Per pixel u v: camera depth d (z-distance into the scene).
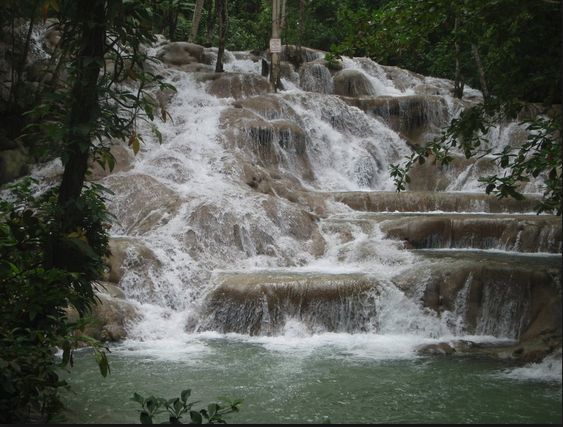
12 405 4.53
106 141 13.97
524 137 17.34
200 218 11.59
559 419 5.49
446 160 8.82
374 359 7.79
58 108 5.26
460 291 9.29
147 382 6.73
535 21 9.20
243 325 9.37
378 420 5.45
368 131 18.36
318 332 9.21
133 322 9.15
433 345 8.23
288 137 16.16
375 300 9.40
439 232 11.93
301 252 11.71
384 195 14.08
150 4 5.48
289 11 24.20
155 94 16.91
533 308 8.78
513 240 11.47
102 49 5.13
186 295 10.02
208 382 6.77
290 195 13.78
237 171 13.81
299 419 5.55
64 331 4.81
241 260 11.29
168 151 14.22
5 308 4.64
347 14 8.77
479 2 7.50
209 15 25.02
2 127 14.54
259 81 18.61
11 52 16.00
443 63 10.22
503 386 6.53
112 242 10.35
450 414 5.66
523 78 9.71
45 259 4.92
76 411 5.65
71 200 5.02
